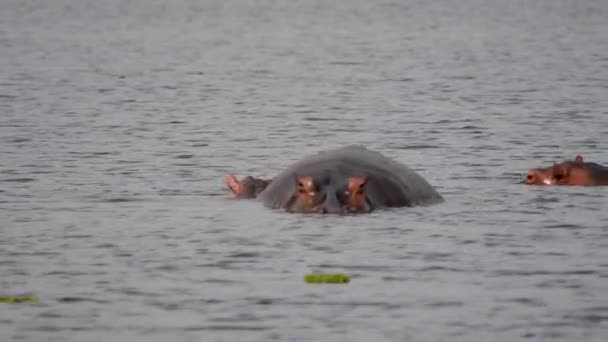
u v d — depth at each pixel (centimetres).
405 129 13088
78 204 8819
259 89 17950
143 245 7544
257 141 12231
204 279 6781
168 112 14838
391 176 8556
